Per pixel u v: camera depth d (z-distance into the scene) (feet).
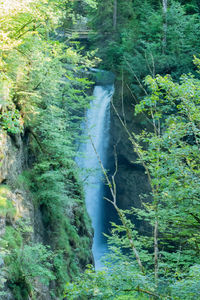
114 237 36.55
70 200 58.65
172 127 30.48
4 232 37.88
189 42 90.38
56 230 57.00
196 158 31.65
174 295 23.34
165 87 31.94
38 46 50.16
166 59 87.10
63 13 58.34
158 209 31.12
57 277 50.80
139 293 25.48
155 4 111.45
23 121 48.52
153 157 31.60
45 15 48.91
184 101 30.55
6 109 39.86
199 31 91.04
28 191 49.39
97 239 103.04
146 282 23.54
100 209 104.99
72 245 61.31
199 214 30.12
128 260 34.73
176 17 91.97
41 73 51.29
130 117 96.53
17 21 43.83
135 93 93.40
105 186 105.19
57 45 55.93
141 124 94.48
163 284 25.49
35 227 49.52
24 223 42.01
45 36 59.11
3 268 33.40
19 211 43.93
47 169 54.80
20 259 38.40
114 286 24.00
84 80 55.62
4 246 35.24
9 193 42.73
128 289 23.73
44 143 56.03
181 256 33.04
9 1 36.91
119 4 118.01
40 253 40.65
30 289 39.04
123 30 110.73
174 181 28.66
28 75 50.78
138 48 100.99
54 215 58.13
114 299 25.05
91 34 116.98
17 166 48.34
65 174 59.16
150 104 31.55
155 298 24.71
